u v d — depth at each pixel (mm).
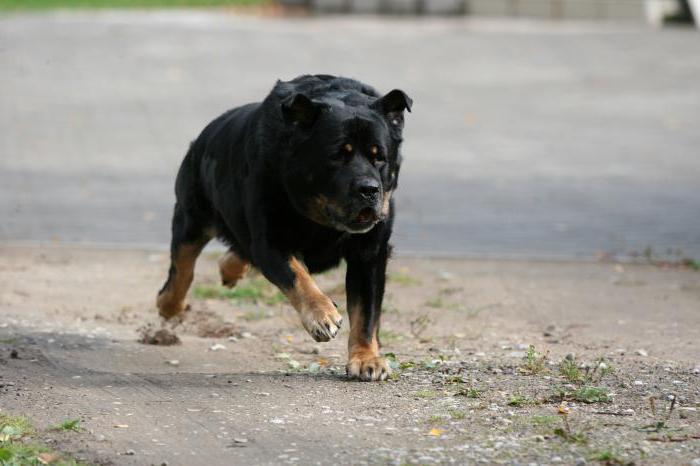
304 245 9203
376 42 37500
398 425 7609
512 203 19172
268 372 9469
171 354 10234
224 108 27672
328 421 7746
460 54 35906
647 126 26625
